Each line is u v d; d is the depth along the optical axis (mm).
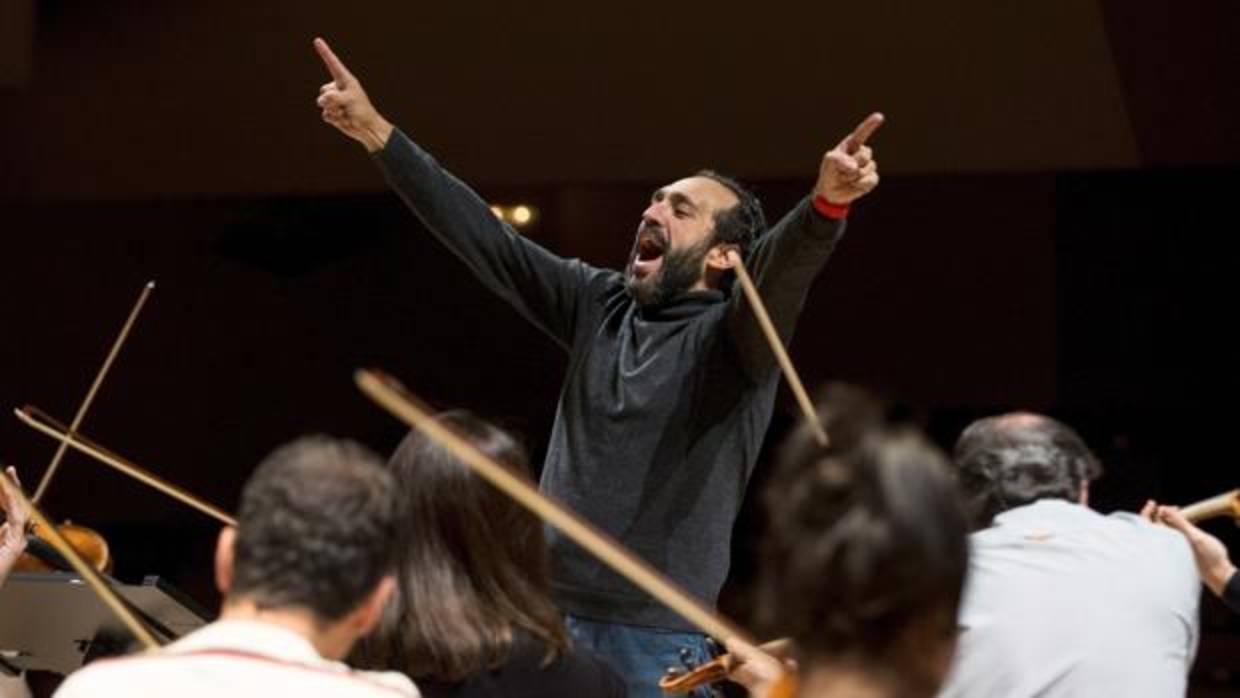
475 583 7105
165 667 5422
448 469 7109
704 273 9578
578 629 9062
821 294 21219
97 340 22188
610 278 9805
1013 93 18422
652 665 9039
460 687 7086
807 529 4598
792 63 18734
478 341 22250
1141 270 20719
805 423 5219
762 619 4797
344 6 19438
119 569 22312
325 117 9766
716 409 9258
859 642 4484
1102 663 7332
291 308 22312
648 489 9164
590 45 19047
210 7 19719
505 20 19156
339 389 22359
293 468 5660
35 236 22094
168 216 22047
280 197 20875
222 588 5906
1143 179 20594
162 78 19891
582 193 21047
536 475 21656
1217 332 20641
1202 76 18094
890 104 18609
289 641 5492
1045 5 18250
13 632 10242
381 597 5730
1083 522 7648
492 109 19266
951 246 20984
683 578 9180
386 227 22234
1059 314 20812
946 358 21031
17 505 9961
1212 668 20641
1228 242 20484
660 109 19031
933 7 18422
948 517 4512
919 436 4781
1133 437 20781
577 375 9492
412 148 9758
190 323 22234
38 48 19938
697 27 18875
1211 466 20797
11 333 22188
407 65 19344
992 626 7398
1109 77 18203
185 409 22344
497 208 20969
